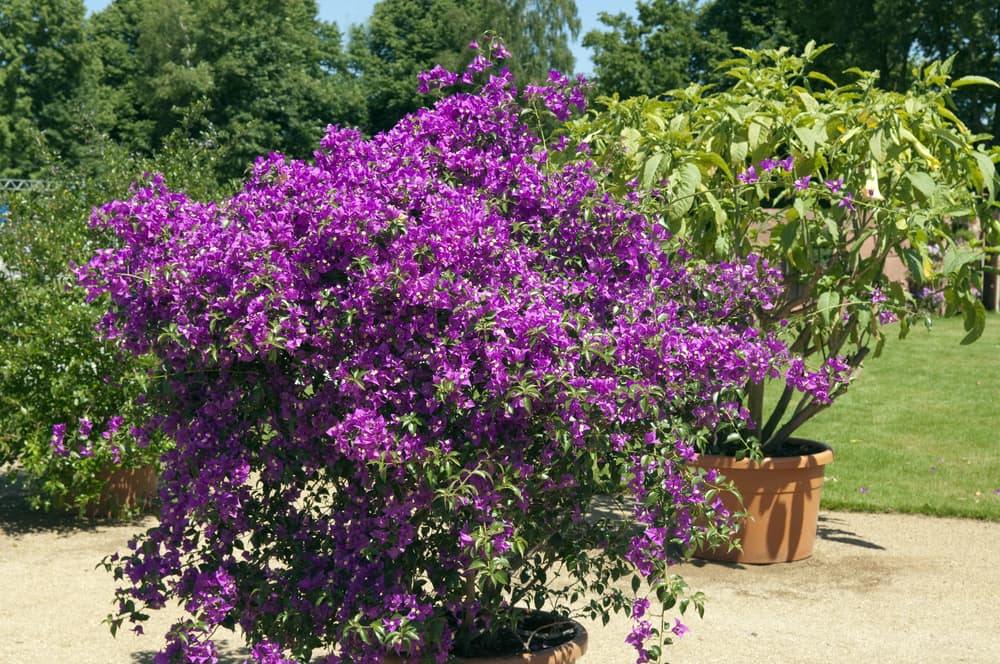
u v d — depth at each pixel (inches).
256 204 123.0
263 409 118.5
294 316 110.2
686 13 1534.2
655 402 117.0
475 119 139.9
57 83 1940.2
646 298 131.0
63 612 201.8
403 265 110.6
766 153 239.3
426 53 2197.3
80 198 284.4
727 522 127.9
